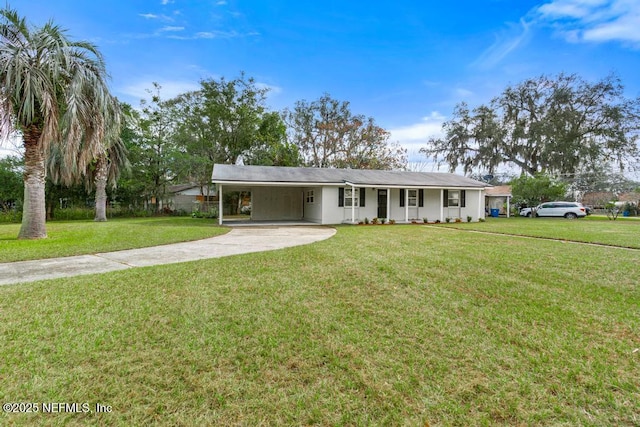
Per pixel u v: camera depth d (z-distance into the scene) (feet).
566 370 8.15
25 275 16.80
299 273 17.19
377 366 8.35
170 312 11.64
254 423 6.33
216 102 83.82
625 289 14.60
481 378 7.83
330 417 6.52
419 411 6.70
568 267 18.66
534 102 93.45
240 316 11.39
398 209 61.05
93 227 43.83
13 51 28.37
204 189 97.35
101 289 14.17
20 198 69.46
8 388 7.22
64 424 6.21
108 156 61.82
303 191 65.82
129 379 7.66
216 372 8.00
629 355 8.86
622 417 6.47
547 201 83.92
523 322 11.04
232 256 22.15
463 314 11.75
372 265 19.01
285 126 100.94
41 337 9.61
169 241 29.71
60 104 32.37
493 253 23.17
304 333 10.17
